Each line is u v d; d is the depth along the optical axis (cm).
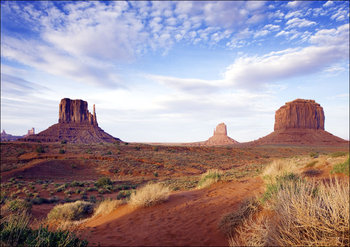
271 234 293
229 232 509
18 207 982
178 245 516
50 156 5866
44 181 3628
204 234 554
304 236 252
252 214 538
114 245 568
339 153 1881
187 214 749
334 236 235
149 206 927
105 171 4812
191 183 2261
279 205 350
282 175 827
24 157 5853
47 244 373
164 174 4747
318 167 1510
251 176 1636
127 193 1995
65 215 1087
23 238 396
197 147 9412
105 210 1048
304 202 295
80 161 5409
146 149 8200
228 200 821
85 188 2830
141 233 638
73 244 410
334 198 272
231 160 7262
